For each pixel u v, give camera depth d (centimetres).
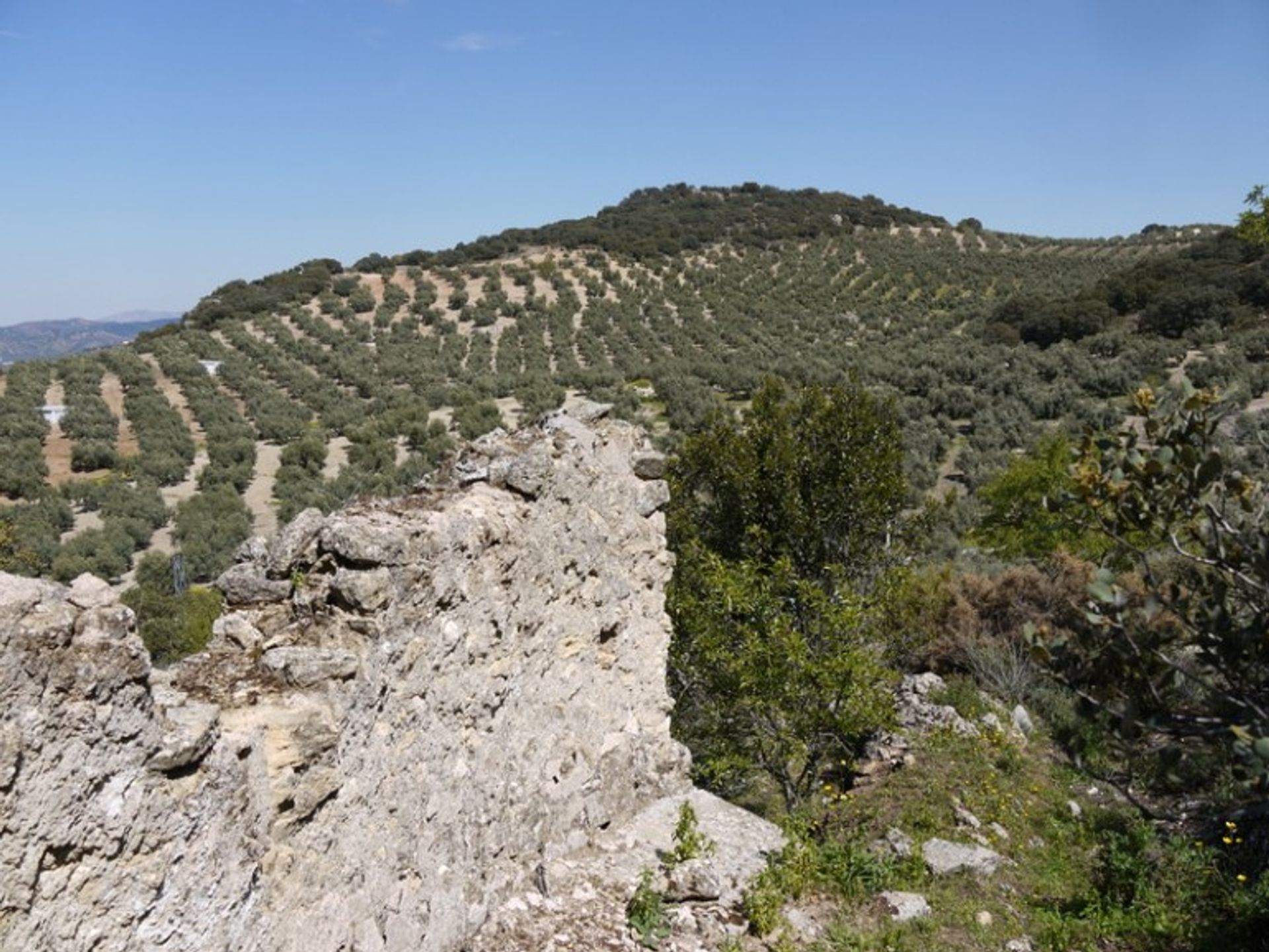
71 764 302
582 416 810
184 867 345
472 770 577
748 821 809
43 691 292
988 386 4184
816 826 964
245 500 3212
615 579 781
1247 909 743
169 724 348
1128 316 5062
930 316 6631
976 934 720
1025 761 1147
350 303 6688
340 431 4112
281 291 6925
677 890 654
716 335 6191
